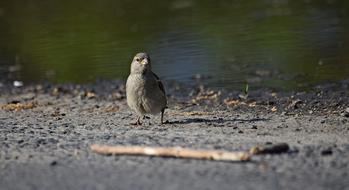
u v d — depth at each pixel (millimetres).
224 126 12250
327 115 13172
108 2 32219
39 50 23312
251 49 20797
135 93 12484
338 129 11477
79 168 9266
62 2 33125
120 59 21125
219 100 15727
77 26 26734
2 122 13711
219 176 8469
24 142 11172
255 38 22172
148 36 23703
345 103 14469
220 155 9125
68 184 8609
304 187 7941
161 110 12805
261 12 26719
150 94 12445
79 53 22391
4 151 10562
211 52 20797
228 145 10211
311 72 17719
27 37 25500
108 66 20562
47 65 21469
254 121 12734
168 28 24812
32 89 18750
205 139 10820
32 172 9281
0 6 33125
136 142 10773
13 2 33969
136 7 30312
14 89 18922
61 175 9031
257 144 10203
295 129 11617
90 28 26062
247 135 11164
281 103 14906
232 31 23453
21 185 8734
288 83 16922
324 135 10961
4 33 26625
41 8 31891
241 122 12672
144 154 9602
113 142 10844
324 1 28000
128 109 15039
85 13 29672
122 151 9766
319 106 14320
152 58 20578
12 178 9062
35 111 15312
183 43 22156
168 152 9453
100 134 11742
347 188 7879
